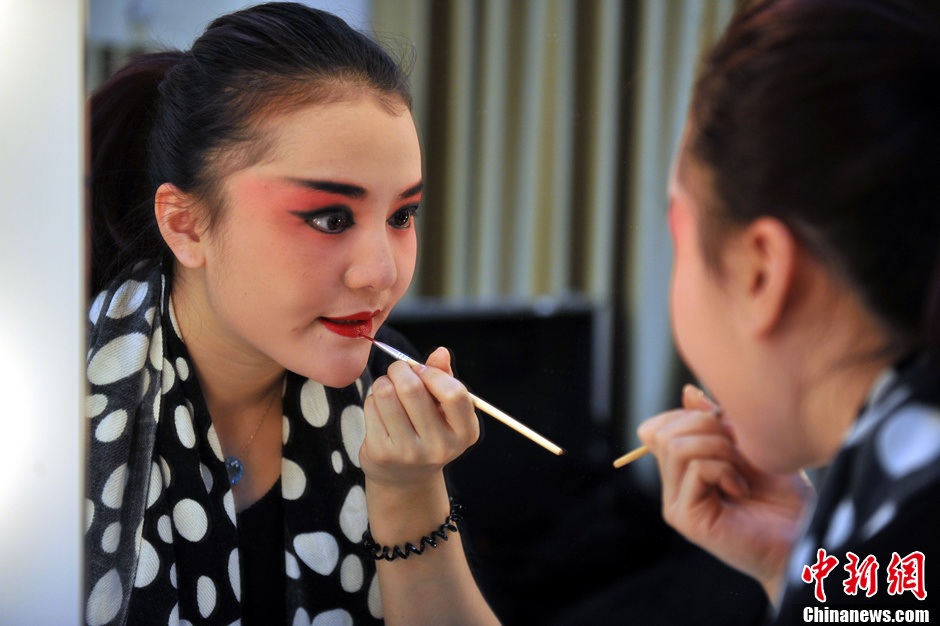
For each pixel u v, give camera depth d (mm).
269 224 773
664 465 824
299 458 903
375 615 904
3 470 892
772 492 785
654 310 858
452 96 930
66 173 871
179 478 866
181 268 865
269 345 813
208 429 872
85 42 868
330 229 780
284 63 773
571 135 889
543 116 899
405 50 931
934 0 652
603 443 889
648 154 852
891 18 655
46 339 879
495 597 923
